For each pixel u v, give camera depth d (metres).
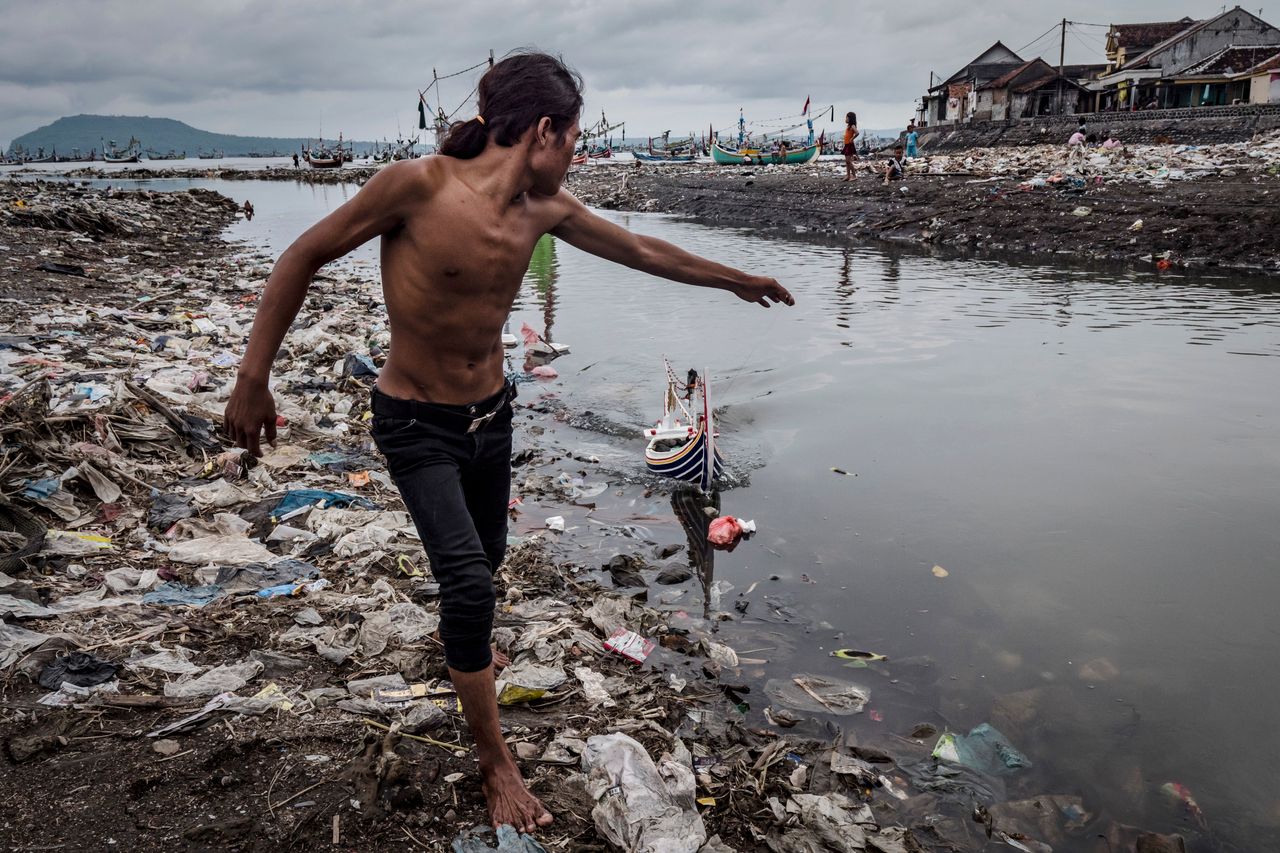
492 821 2.92
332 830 2.79
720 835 3.27
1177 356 11.20
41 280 15.17
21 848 2.58
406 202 2.61
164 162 198.75
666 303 15.90
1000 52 68.44
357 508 6.12
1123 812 3.79
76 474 5.68
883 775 3.95
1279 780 4.00
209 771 3.02
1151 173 26.50
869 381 10.51
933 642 5.12
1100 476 7.48
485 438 2.98
